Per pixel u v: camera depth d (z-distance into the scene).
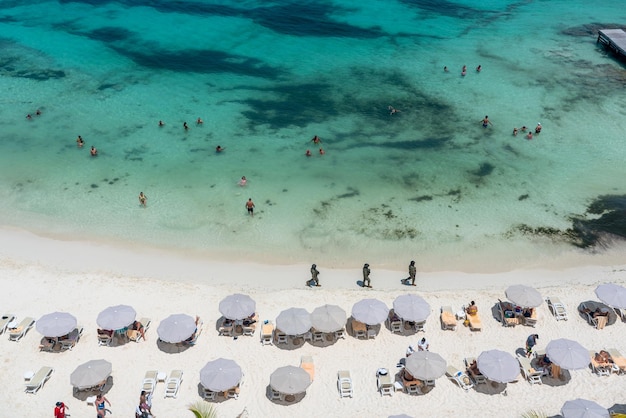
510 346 23.53
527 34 60.25
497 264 28.89
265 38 60.59
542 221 31.92
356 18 66.69
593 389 21.42
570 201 33.50
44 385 21.53
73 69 52.69
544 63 52.47
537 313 25.27
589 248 29.89
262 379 22.06
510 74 50.31
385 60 54.34
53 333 22.38
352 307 24.36
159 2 72.62
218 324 24.78
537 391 21.44
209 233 31.30
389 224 31.80
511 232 31.11
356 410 20.78
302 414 20.62
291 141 40.19
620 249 29.75
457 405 20.91
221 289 27.11
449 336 24.09
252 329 24.06
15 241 30.58
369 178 35.94
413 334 24.25
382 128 41.91
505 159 37.75
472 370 21.89
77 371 20.59
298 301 26.16
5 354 22.94
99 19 66.62
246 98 46.97
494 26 63.16
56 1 73.31
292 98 46.91
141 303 25.95
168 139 40.53
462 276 28.08
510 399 21.12
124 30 63.03
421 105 45.22
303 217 32.47
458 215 32.47
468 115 43.47
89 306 25.70
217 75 51.59
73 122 43.06
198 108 45.16
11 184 35.62
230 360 21.47
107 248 30.12
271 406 20.92
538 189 34.62
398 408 20.83
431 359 21.02
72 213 32.97
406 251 29.86
